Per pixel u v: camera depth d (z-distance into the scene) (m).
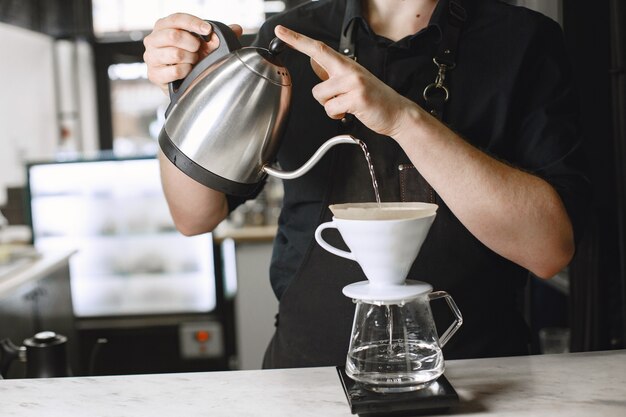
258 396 1.07
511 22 1.37
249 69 1.13
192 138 1.15
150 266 4.36
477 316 1.34
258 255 4.00
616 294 2.14
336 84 1.06
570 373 1.12
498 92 1.34
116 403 1.07
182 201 1.39
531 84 1.37
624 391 1.04
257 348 4.02
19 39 6.16
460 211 1.17
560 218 1.20
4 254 3.17
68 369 1.70
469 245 1.32
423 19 1.39
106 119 6.82
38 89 6.52
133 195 4.27
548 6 2.26
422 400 0.97
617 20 1.90
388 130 1.10
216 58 1.16
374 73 1.39
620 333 2.14
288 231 1.45
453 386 1.08
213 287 4.20
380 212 0.98
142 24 6.45
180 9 6.38
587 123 2.21
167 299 4.37
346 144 1.36
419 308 1.01
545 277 1.29
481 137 1.36
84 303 4.35
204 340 4.14
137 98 6.83
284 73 1.16
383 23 1.42
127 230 4.30
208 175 1.16
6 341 1.78
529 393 1.04
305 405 1.03
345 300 1.33
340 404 1.03
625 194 1.95
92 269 4.34
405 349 1.00
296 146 1.40
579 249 2.16
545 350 2.63
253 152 1.15
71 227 4.27
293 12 1.50
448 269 1.32
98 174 4.21
